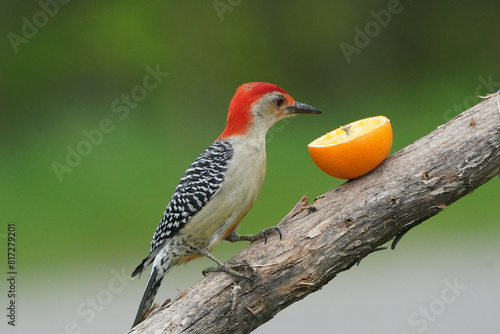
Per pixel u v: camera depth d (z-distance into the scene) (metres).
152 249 6.71
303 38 19.12
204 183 6.32
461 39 18.67
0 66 17.66
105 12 18.72
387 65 18.77
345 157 5.45
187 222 6.41
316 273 5.43
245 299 5.44
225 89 18.38
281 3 19.61
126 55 18.33
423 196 5.38
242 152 6.41
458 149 5.39
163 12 19.03
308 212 5.63
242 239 6.65
